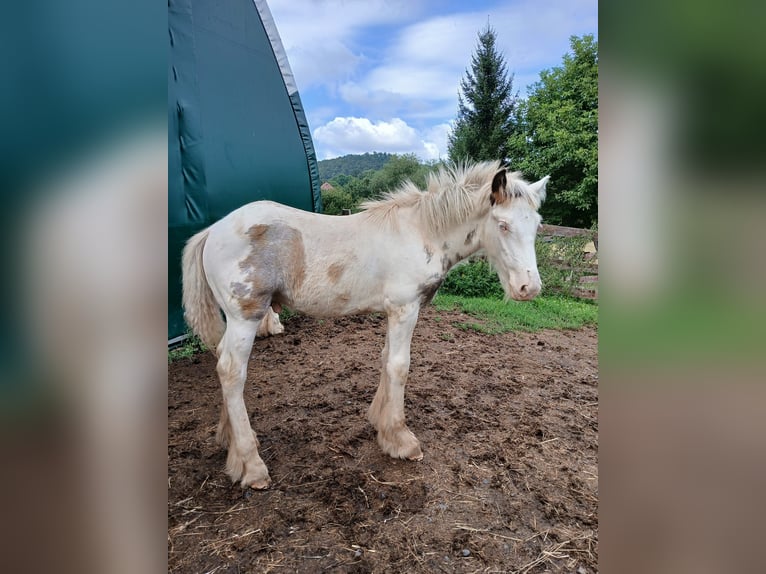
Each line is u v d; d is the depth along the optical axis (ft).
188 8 14.94
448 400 11.56
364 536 6.74
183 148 14.58
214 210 15.62
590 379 13.74
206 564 6.16
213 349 8.29
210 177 15.43
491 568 6.24
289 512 7.21
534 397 12.10
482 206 8.17
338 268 7.97
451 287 26.04
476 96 70.23
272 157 19.02
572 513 7.43
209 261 7.64
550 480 8.34
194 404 11.01
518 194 7.87
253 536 6.68
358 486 7.90
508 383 13.01
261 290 7.50
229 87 16.83
